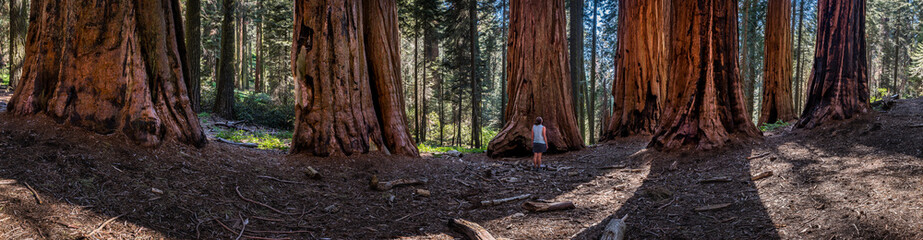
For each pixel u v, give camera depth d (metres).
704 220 5.22
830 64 9.28
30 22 5.71
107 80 5.46
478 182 8.01
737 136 9.15
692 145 9.07
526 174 9.05
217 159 6.21
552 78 12.65
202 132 6.52
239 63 38.91
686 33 9.47
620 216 5.61
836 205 4.87
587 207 6.14
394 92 9.80
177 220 4.18
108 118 5.34
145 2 5.92
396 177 7.65
